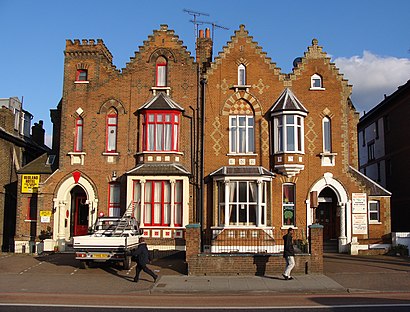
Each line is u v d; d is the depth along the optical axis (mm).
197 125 28219
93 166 28047
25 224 28422
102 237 20219
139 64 28797
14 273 20156
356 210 27203
